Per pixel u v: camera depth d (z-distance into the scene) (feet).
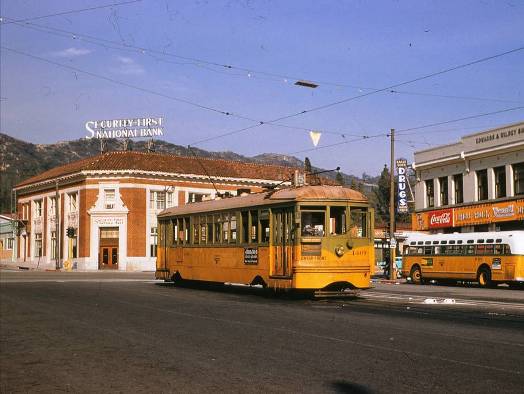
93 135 228.02
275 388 23.77
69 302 64.95
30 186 235.61
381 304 60.29
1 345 36.17
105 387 24.89
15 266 243.19
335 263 63.36
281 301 64.18
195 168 213.25
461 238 108.88
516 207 117.08
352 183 214.69
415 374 25.73
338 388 23.53
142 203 201.46
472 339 35.29
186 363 29.48
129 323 45.78
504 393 22.26
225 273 77.30
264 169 231.30
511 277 97.66
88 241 200.95
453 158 133.69
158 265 97.25
